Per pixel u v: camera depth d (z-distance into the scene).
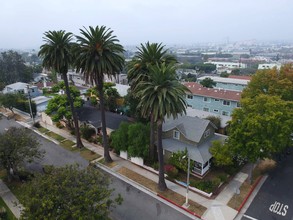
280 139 23.30
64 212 14.30
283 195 23.84
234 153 24.80
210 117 38.81
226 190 24.56
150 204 22.64
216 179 24.84
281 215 21.05
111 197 23.70
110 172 28.69
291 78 32.44
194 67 146.75
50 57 30.28
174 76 22.36
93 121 40.06
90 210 14.98
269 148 22.66
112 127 37.25
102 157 32.56
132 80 26.64
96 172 17.72
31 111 47.09
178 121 31.61
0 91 71.88
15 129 26.73
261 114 23.91
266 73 33.91
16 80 87.94
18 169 28.08
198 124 30.14
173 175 26.30
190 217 20.83
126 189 25.12
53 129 44.09
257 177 26.94
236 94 47.28
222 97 47.44
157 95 20.86
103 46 26.19
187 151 26.58
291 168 29.05
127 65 27.80
